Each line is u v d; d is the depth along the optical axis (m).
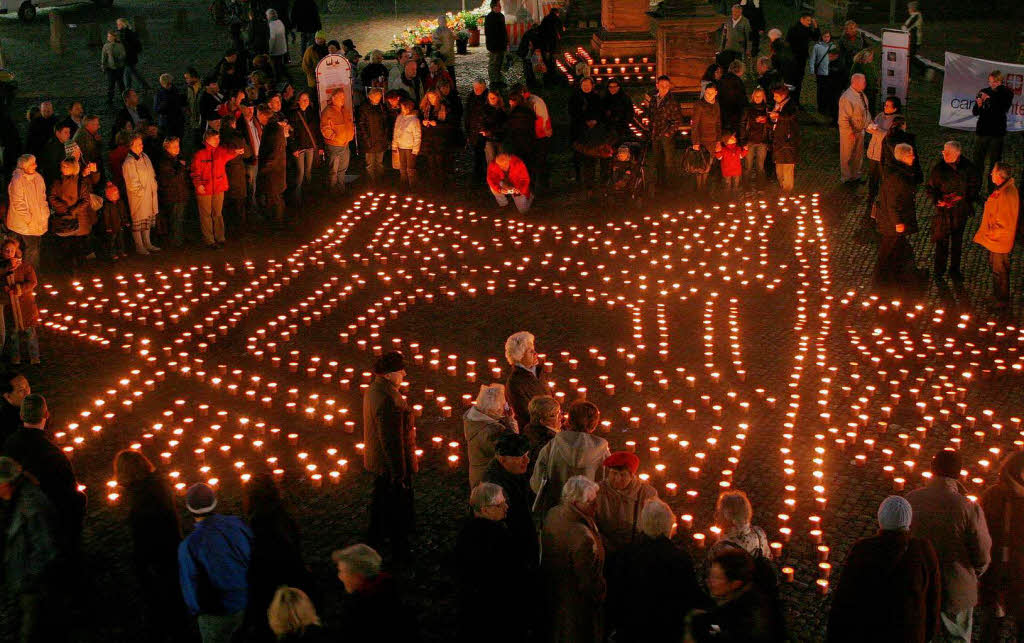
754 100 18.16
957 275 14.41
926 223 17.06
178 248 16.83
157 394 12.14
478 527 6.82
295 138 18.20
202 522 6.89
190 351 13.29
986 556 7.18
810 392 11.78
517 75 28.97
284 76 28.31
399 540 8.64
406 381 12.31
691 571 6.54
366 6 43.59
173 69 30.20
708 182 19.42
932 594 6.57
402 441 8.48
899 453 10.45
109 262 16.09
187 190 16.72
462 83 28.05
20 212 14.37
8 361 13.05
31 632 7.70
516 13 32.91
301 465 10.52
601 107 18.77
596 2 32.06
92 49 33.09
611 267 15.87
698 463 10.31
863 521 9.30
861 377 12.09
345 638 5.90
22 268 12.50
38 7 38.69
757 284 15.07
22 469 7.65
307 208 18.86
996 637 7.67
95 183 15.41
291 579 6.82
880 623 6.42
